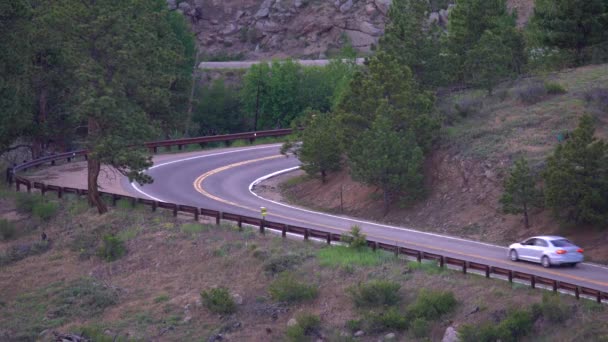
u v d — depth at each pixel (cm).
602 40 7694
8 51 6103
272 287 4200
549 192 4522
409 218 5544
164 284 4603
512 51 7662
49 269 5031
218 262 4659
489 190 5284
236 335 3941
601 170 4447
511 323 3312
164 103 6131
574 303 3341
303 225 5303
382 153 5588
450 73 7112
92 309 4456
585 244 4391
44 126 7456
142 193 6359
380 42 6962
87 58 5416
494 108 6562
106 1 5650
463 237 4969
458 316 3566
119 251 5028
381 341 3612
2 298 4719
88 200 5822
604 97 6069
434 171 5872
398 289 3844
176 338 4000
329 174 6850
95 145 5372
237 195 6412
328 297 4047
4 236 5594
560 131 5594
